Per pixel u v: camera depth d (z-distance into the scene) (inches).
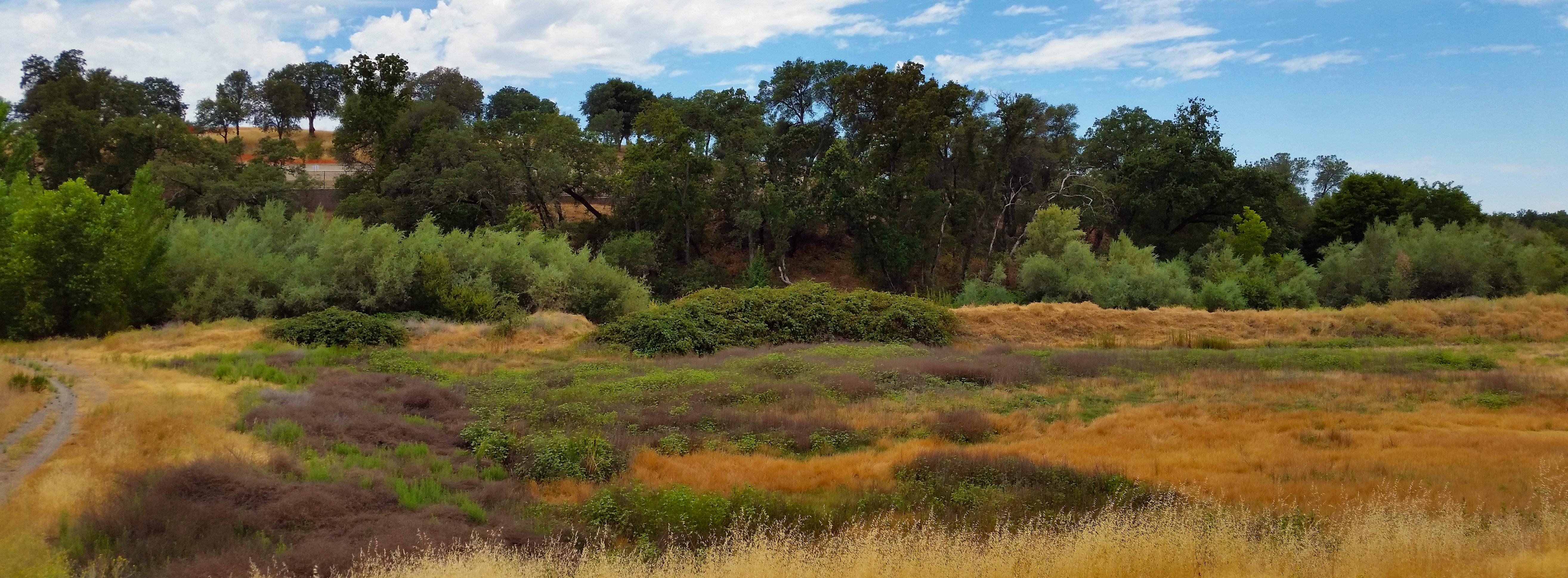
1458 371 871.7
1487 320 1205.1
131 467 448.8
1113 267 1721.2
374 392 720.3
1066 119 2657.5
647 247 1996.8
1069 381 852.0
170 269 1174.3
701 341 1108.5
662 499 449.4
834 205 2073.1
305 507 397.4
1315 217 2345.0
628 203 2203.5
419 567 330.6
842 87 2252.7
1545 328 1167.0
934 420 670.5
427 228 1437.0
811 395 750.5
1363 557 331.6
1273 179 2208.4
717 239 2377.0
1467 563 323.9
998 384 837.2
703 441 611.5
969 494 469.4
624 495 460.4
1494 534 358.3
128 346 950.4
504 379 818.2
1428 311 1245.1
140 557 337.4
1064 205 2249.0
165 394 647.1
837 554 360.8
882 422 669.9
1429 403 724.0
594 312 1428.4
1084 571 330.6
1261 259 1756.9
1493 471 500.1
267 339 1017.5
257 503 404.2
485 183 2003.0
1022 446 594.9
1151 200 2169.0
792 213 2102.6
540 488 496.1
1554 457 527.8
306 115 3368.6
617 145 3073.3
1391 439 594.2
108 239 1044.5
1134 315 1295.5
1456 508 409.4
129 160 1973.4
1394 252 1686.8
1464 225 2007.9
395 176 1964.8
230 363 815.1
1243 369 906.7
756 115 2346.2
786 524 423.5
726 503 442.3
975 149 2250.2
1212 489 470.0
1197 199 2116.1
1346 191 2153.1
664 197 2066.9
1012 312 1300.4
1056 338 1250.0
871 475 522.9
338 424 580.4
